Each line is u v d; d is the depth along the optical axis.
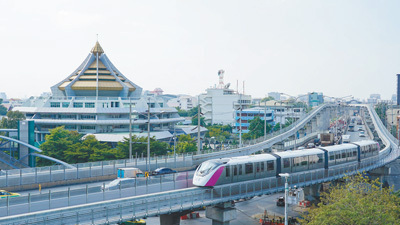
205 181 49.81
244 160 54.97
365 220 36.12
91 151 102.19
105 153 100.44
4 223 33.56
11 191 53.19
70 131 142.38
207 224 63.41
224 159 53.66
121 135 146.38
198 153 84.69
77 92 179.25
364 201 38.94
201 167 51.81
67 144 108.06
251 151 107.06
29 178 55.41
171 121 176.00
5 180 52.66
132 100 169.62
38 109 165.25
